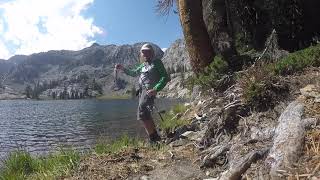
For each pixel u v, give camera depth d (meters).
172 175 2.47
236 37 5.12
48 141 12.75
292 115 2.25
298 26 4.89
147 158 2.81
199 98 4.12
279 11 4.92
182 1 4.36
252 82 2.77
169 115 4.76
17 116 30.59
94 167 2.74
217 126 2.78
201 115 3.40
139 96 3.38
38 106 54.47
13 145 12.08
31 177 3.11
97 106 46.34
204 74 3.87
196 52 4.30
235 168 2.12
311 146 2.01
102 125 16.52
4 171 3.42
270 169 2.00
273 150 2.08
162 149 2.94
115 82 3.51
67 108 43.50
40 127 19.61
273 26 4.92
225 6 5.24
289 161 1.96
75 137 12.76
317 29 4.84
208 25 5.24
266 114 2.60
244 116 2.71
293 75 2.88
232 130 2.67
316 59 2.99
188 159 2.68
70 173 2.74
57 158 3.20
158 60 3.29
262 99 2.70
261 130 2.45
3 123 23.08
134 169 2.63
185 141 3.01
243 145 2.38
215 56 4.11
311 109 2.29
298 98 2.47
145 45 3.33
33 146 11.48
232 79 3.43
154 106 3.29
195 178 2.38
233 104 2.78
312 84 2.64
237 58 4.18
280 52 3.62
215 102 3.27
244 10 5.12
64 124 20.16
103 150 3.14
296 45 4.88
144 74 3.31
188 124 3.42
